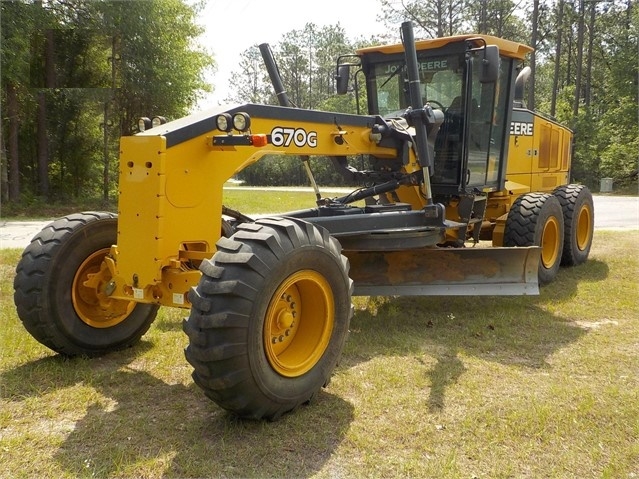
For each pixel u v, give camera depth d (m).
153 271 3.49
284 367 3.33
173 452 3.01
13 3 16.95
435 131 5.41
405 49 4.98
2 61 16.64
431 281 5.46
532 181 7.93
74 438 3.13
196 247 3.71
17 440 3.08
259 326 3.11
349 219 4.70
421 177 5.57
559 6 33.00
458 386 3.84
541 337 4.89
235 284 3.01
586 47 36.66
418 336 4.88
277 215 4.80
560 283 6.80
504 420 3.37
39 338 4.09
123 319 4.44
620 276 7.19
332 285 3.57
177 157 3.51
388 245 5.08
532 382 3.93
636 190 28.38
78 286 4.20
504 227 6.67
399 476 2.82
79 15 19.64
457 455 3.02
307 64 58.84
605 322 5.35
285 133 4.29
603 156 29.62
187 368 4.11
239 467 2.88
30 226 13.69
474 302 5.95
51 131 20.94
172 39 21.64
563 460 3.00
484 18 32.59
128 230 3.57
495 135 6.54
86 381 3.87
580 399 3.66
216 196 3.74
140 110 22.00
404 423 3.32
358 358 4.34
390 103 6.44
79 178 22.06
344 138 4.79
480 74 5.15
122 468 2.85
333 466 2.90
